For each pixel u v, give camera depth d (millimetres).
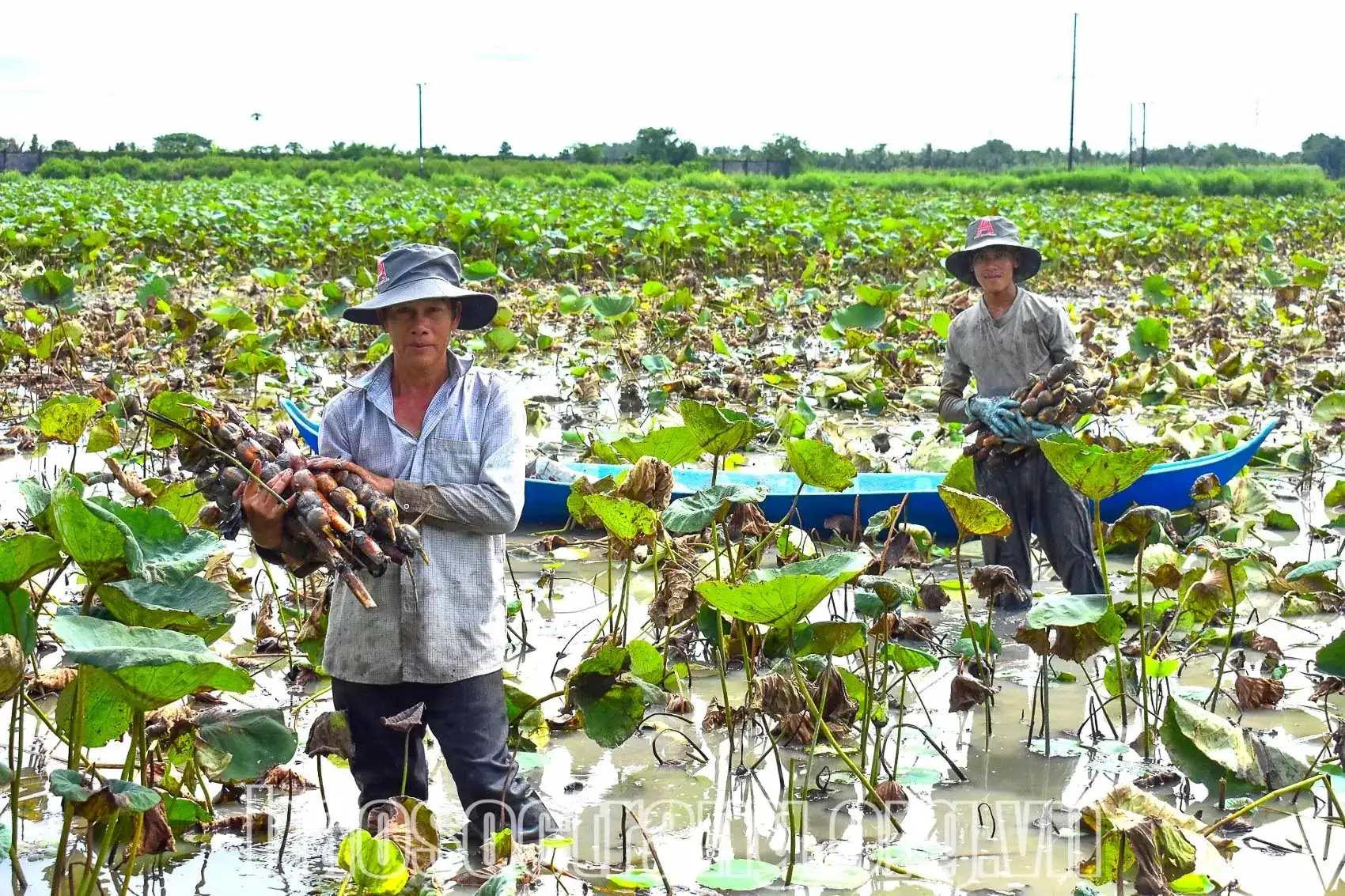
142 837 3541
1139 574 4777
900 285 11898
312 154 80062
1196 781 4051
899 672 5383
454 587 3658
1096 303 17953
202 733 3604
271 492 3385
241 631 5766
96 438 6125
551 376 12227
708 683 5379
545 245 20484
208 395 10414
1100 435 8789
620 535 4559
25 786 4316
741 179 60312
